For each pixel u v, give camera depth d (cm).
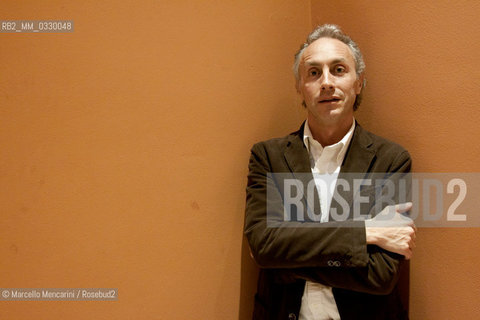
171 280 160
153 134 156
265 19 182
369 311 150
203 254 167
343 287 142
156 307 157
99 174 148
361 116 182
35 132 141
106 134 149
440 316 160
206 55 167
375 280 140
